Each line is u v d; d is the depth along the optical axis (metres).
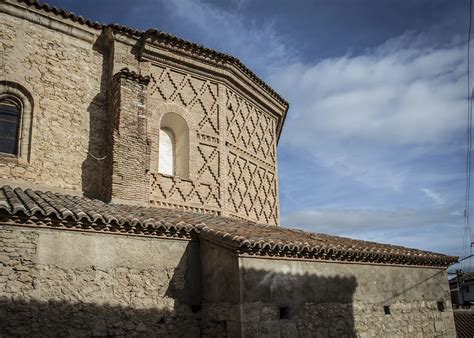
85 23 13.20
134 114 12.44
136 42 13.70
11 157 11.38
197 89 14.81
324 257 10.48
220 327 8.94
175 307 9.24
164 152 14.33
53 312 7.84
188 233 9.73
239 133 16.00
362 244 13.12
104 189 12.01
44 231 8.10
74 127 12.47
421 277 13.59
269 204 17.20
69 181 11.99
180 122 14.32
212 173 14.41
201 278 9.73
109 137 12.39
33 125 11.76
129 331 8.55
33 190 10.91
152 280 9.09
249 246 8.77
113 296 8.53
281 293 9.28
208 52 14.76
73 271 8.20
